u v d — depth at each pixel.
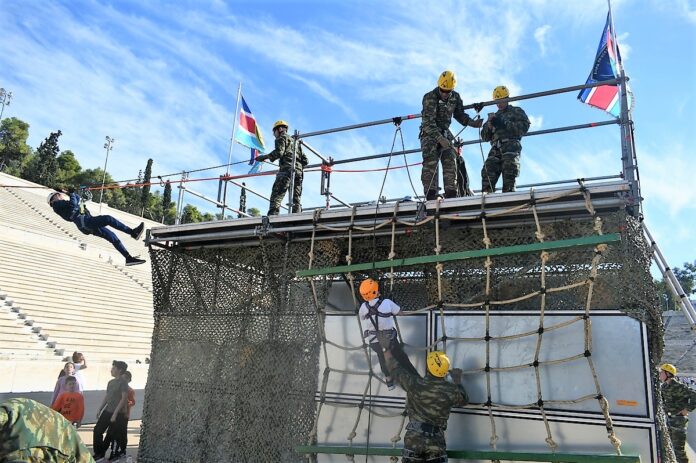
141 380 17.94
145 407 6.09
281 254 5.91
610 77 6.54
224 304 6.11
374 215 5.33
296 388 5.42
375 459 5.01
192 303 6.28
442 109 6.26
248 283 6.03
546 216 4.77
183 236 6.36
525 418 4.57
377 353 5.06
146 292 27.11
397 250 5.55
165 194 67.75
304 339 5.50
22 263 23.38
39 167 62.78
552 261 4.76
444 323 5.02
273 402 5.48
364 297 5.05
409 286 5.44
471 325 4.98
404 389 4.61
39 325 18.75
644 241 4.64
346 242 5.78
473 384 4.82
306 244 5.83
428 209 5.02
